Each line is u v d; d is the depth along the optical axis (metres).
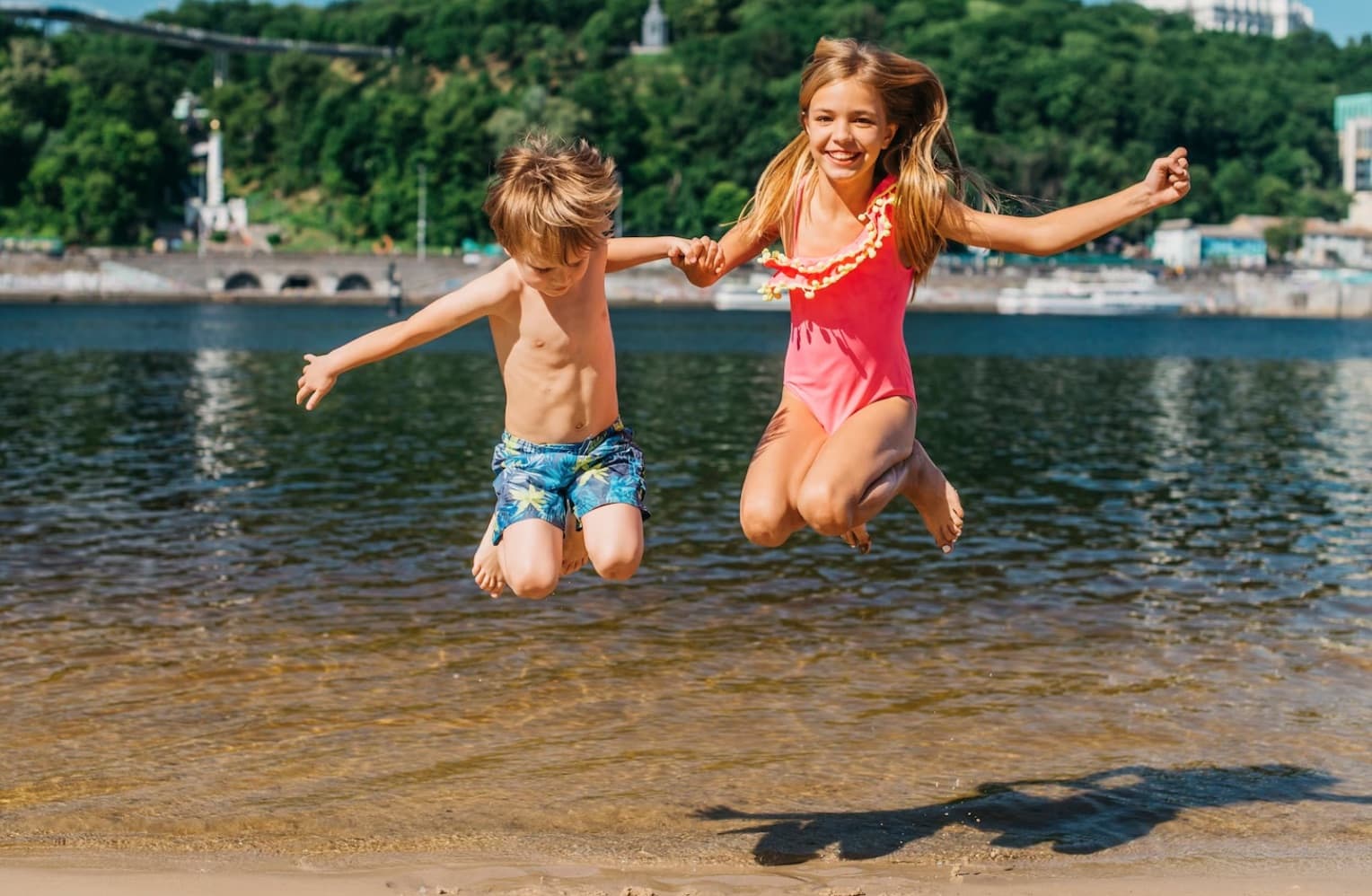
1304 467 28.09
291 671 12.42
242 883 7.53
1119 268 179.50
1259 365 69.19
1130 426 37.16
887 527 19.97
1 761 10.02
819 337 7.77
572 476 7.61
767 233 8.11
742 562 17.44
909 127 7.71
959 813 9.16
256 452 28.34
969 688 12.08
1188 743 10.62
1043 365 68.50
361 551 17.89
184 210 199.12
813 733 10.80
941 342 92.81
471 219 190.12
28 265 156.00
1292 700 11.73
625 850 8.40
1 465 25.88
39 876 7.59
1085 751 10.45
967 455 29.88
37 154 195.25
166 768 9.95
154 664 12.56
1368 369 66.81
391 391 45.59
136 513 20.70
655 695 11.81
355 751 10.33
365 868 7.98
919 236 7.60
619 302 165.00
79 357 62.47
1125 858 8.26
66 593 15.34
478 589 15.71
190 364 58.94
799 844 8.54
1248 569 17.39
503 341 7.59
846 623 14.39
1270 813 9.12
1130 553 18.41
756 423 36.12
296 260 160.50
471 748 10.44
